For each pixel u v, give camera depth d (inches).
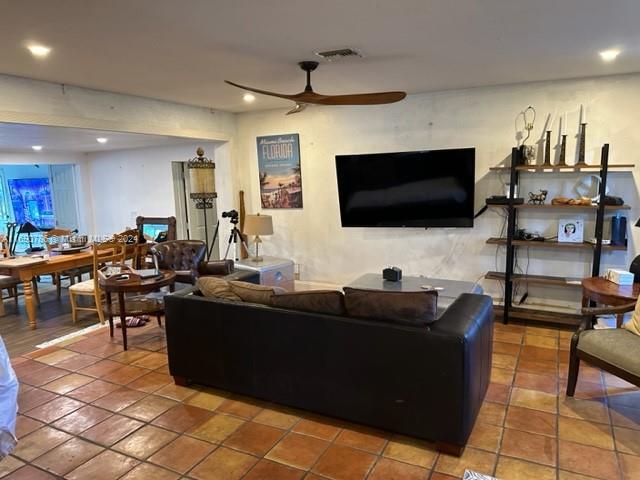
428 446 98.1
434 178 187.6
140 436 104.3
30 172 360.2
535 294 182.9
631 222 164.1
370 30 104.1
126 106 176.6
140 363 145.6
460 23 100.0
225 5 86.4
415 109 193.3
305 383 108.9
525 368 136.2
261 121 228.8
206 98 188.4
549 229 177.2
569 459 92.9
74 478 90.1
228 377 120.1
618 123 161.9
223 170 236.7
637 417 108.7
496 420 108.0
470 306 106.9
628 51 126.2
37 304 227.8
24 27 95.9
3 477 90.7
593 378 129.3
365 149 206.7
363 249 215.3
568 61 137.8
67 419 112.2
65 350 156.9
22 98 143.3
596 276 156.4
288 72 144.4
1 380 74.8
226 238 242.7
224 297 121.2
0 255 217.6
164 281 161.2
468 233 191.8
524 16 96.0
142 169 302.8
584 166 157.6
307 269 230.8
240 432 105.3
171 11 89.0
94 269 188.5
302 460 94.4
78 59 122.9
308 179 222.7
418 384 94.9
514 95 175.3
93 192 335.9
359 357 100.7
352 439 101.6
